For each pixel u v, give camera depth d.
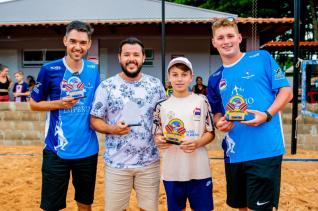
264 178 2.96
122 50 3.26
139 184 3.36
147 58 16.80
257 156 3.01
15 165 7.44
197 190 3.29
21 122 9.74
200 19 16.20
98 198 5.30
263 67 3.07
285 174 6.37
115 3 17.16
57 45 17.11
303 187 5.65
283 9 26.91
